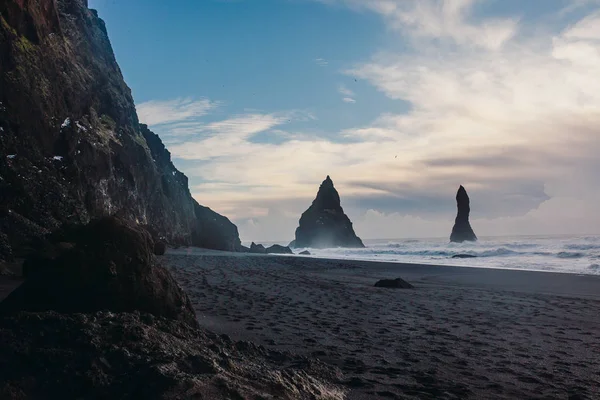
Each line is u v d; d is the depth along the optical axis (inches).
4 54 821.2
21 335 146.6
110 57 1545.3
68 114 1007.6
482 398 166.7
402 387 174.9
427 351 244.5
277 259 1558.8
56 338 146.7
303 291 553.3
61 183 857.5
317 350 235.5
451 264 1254.9
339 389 167.0
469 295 543.8
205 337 192.7
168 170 2052.2
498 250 1610.5
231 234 2508.6
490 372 205.8
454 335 294.4
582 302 484.4
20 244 601.9
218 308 379.2
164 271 226.7
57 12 1091.3
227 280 669.9
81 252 201.8
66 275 195.3
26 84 852.0
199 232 2274.9
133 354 142.4
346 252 2593.5
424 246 2780.5
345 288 605.3
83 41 1311.5
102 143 1125.7
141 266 210.5
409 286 634.2
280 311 376.5
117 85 1488.7
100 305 194.5
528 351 252.4
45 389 126.0
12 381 125.7
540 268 1030.4
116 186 1181.7
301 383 153.7
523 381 192.7
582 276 820.6
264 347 220.4
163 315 209.5
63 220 778.8
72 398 123.8
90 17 1469.0
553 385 187.3
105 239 209.3
